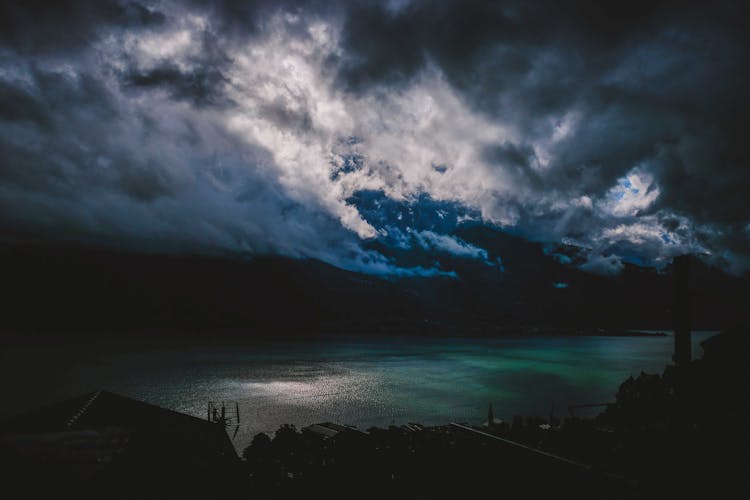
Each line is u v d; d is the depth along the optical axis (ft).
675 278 63.72
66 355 593.01
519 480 28.30
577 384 375.86
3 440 49.14
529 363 565.12
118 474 45.91
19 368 449.48
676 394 53.11
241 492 54.49
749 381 46.65
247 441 163.84
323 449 66.69
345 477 53.88
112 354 615.16
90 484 41.81
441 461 40.70
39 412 64.28
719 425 39.42
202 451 63.16
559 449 53.16
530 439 66.23
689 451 35.35
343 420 219.20
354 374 431.43
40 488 39.52
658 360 618.03
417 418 225.56
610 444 50.65
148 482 47.39
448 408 256.11
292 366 496.64
